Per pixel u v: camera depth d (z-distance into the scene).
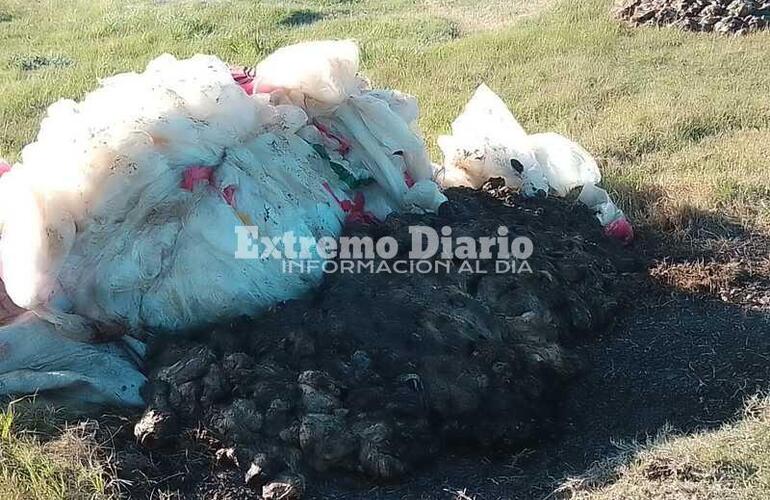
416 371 4.80
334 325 4.93
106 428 4.61
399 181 6.03
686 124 8.41
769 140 8.07
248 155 5.32
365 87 6.50
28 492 4.16
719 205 6.89
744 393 4.95
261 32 12.16
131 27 12.76
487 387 4.82
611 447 4.68
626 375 5.21
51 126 5.20
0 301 5.19
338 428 4.48
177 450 4.55
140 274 5.02
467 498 4.36
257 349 4.88
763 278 6.01
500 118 6.96
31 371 4.89
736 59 10.20
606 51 10.66
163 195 5.10
